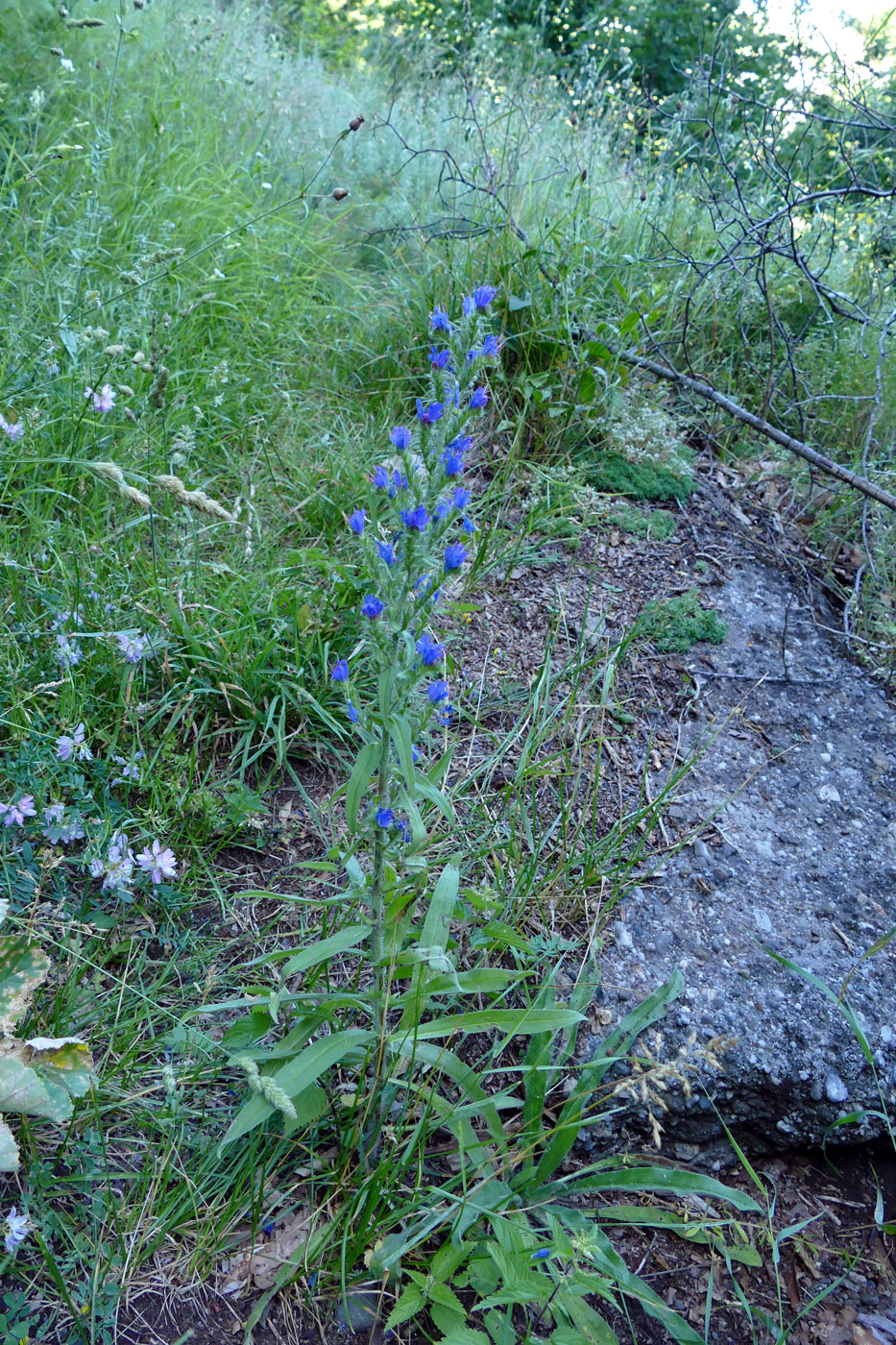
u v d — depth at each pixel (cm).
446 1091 199
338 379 389
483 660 292
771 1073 214
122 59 464
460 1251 163
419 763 258
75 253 309
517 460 351
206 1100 185
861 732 295
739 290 427
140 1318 160
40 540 260
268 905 225
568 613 312
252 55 557
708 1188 180
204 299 326
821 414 400
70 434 290
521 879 232
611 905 233
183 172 421
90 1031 187
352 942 165
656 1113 208
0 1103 157
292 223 437
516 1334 165
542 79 604
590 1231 179
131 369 310
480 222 410
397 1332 169
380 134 515
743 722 291
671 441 369
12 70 402
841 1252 206
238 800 229
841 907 248
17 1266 158
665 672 301
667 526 351
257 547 292
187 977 205
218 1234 170
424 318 385
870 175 470
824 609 336
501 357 370
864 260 466
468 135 424
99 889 215
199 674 252
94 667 238
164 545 279
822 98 425
